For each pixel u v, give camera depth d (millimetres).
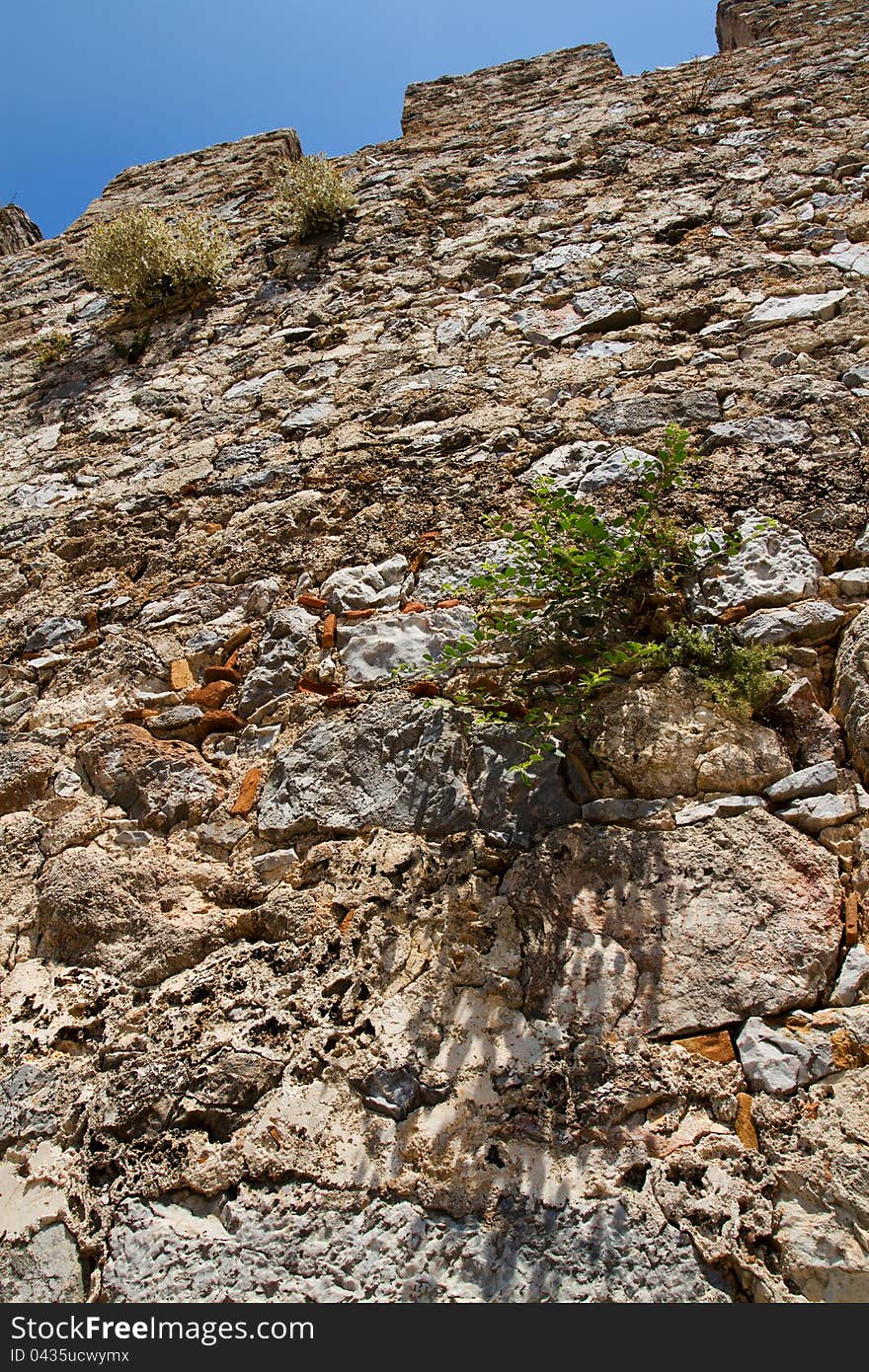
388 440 3994
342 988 2182
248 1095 2021
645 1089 1872
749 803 2311
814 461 3162
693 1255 1652
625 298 4395
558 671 2682
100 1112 2049
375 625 3115
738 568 2844
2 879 2672
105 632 3492
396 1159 1865
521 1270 1675
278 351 4996
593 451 3531
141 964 2357
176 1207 1877
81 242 7078
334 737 2770
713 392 3629
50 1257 1848
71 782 2926
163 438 4605
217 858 2611
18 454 4895
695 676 2586
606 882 2229
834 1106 1792
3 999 2348
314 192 5906
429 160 6441
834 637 2633
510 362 4246
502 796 2461
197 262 5727
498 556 3191
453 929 2225
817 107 5480
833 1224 1652
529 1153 1824
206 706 3076
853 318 3797
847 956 2016
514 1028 2020
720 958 2045
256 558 3600
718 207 4867
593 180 5559
